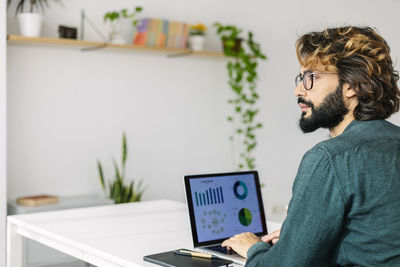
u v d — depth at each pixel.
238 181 2.04
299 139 5.32
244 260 1.62
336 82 1.36
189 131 4.65
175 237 2.02
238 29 4.73
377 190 1.24
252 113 4.80
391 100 1.41
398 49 5.52
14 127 3.79
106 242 1.91
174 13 4.51
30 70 3.85
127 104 4.31
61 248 2.03
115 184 3.99
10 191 3.79
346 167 1.25
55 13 3.93
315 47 1.39
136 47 3.97
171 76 4.53
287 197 5.26
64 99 4.01
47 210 3.54
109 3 4.18
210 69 4.77
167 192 4.54
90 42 3.79
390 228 1.23
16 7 3.77
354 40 1.34
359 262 1.27
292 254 1.27
